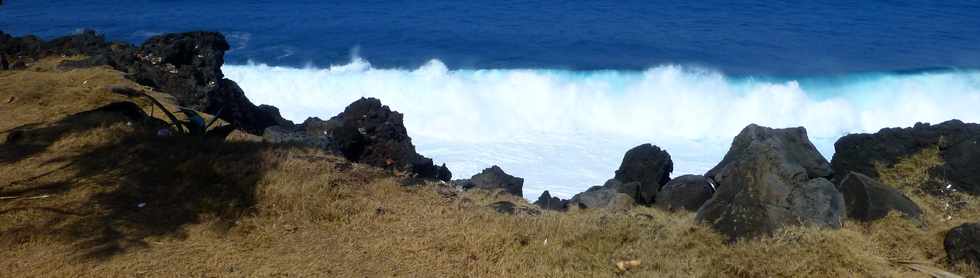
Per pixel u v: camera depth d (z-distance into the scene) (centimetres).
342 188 989
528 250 853
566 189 1914
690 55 3441
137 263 784
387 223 920
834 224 870
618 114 2583
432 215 946
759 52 3500
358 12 4516
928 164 1066
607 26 4097
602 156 2211
